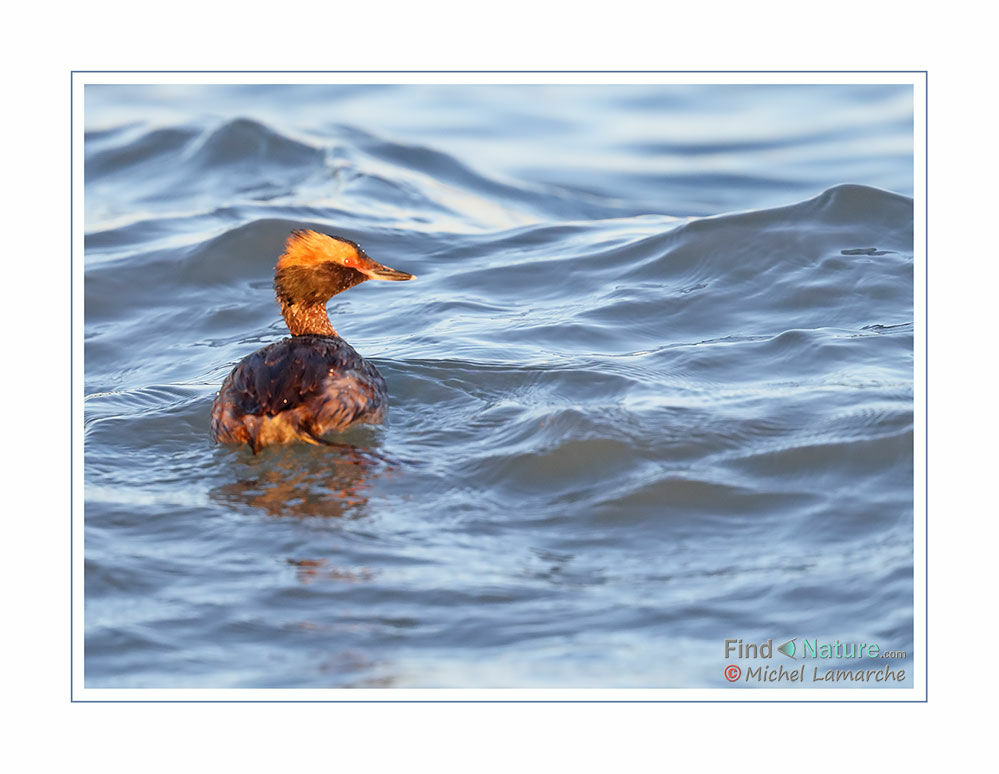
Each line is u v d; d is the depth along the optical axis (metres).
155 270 18.44
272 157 25.28
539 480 11.28
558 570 9.87
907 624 9.12
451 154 28.12
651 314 15.84
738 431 11.98
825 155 30.25
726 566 9.91
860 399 12.54
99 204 22.91
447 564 9.92
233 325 16.81
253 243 18.98
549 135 31.84
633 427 12.02
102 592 9.55
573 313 15.92
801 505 10.75
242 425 12.07
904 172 28.52
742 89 35.50
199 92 31.97
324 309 14.05
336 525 10.54
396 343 15.27
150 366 15.59
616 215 25.88
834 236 17.39
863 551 10.02
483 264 18.39
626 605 9.36
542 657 8.73
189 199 23.08
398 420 12.73
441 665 8.65
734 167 29.70
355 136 27.58
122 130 27.28
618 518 10.64
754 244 17.31
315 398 12.11
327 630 9.09
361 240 19.45
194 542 10.31
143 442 12.54
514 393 13.30
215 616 9.25
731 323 15.50
